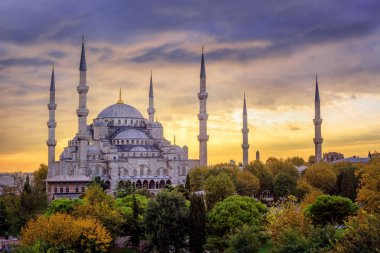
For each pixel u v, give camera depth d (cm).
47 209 14588
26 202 14912
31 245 8594
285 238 8100
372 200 8750
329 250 7425
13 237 14875
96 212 11412
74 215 11431
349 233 5912
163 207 11144
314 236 8088
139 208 12712
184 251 11394
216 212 11262
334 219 11131
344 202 11031
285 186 19988
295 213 9700
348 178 17250
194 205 10988
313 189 17412
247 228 9356
